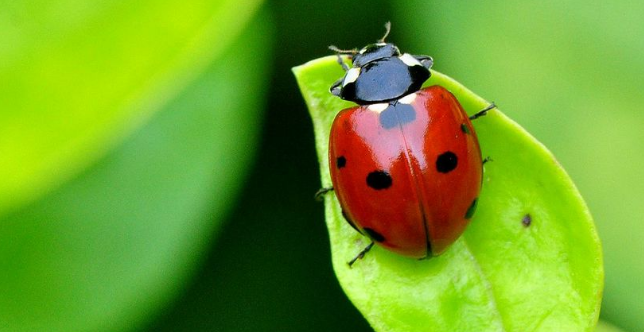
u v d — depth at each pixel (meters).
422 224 0.07
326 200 0.07
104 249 0.07
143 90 0.07
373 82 0.07
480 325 0.07
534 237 0.07
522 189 0.07
